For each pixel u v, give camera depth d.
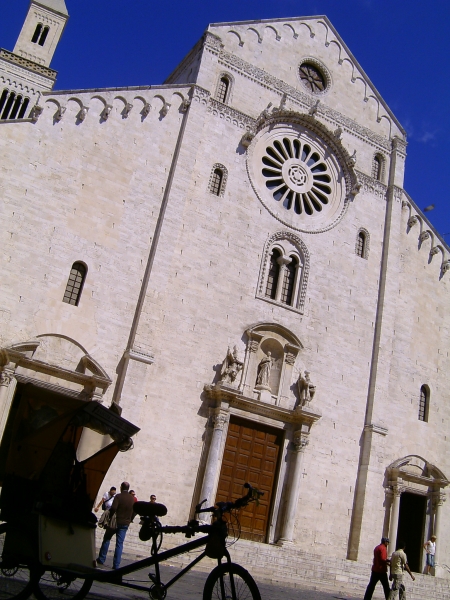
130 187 31.95
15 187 28.73
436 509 36.44
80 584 13.83
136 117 33.12
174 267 32.09
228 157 35.72
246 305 33.97
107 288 30.06
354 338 37.25
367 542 33.53
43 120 30.20
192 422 30.69
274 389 34.06
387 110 43.47
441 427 39.03
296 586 27.25
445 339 41.03
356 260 38.91
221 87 37.06
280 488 32.53
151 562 10.35
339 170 40.00
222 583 9.95
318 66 41.34
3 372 26.25
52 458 11.68
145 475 28.80
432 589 32.44
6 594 11.02
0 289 27.44
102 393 28.27
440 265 42.25
